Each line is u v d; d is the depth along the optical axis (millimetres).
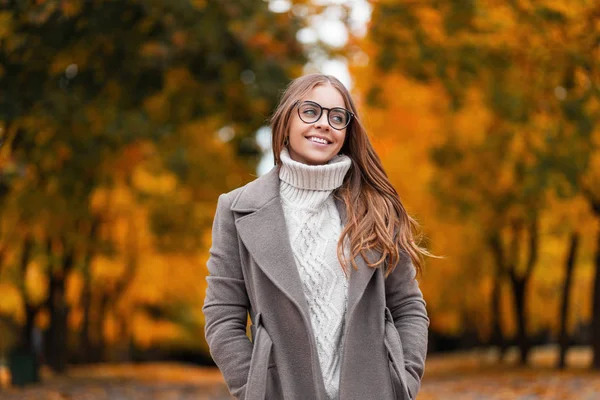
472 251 24281
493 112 15289
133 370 28859
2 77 12914
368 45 14594
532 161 14656
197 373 29906
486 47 12828
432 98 16969
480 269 25453
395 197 3211
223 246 3098
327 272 3002
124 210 22922
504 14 11719
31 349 19406
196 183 22000
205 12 14422
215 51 14766
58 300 22938
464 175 18125
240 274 3090
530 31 11828
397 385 2941
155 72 14586
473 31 12773
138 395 15172
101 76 14195
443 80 13727
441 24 13000
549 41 11562
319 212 3090
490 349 39125
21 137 13562
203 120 17547
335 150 3174
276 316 2939
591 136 13008
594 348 19047
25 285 20031
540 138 13570
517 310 24203
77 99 13367
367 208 3131
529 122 13469
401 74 15188
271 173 3172
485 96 14375
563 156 13031
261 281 2965
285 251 2963
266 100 15266
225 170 21438
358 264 2982
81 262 21766
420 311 3133
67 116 13164
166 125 15625
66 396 14766
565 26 11227
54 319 23047
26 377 19000
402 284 3137
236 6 14648
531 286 28344
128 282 26969
